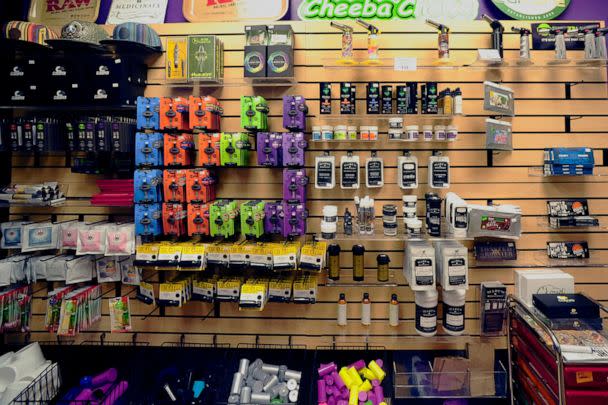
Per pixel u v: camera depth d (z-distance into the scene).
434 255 2.45
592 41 2.56
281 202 2.58
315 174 2.62
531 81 2.74
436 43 2.75
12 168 2.87
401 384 2.36
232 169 2.79
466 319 2.75
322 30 2.76
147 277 2.77
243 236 2.76
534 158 2.74
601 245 2.75
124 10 3.02
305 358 2.69
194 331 2.83
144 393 2.51
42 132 2.56
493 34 2.66
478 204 2.74
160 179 2.53
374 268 2.77
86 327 2.62
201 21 2.95
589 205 2.74
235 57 2.80
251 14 2.92
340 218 2.75
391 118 2.53
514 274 2.70
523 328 2.31
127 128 2.58
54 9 3.05
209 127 2.54
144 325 2.84
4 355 2.54
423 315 2.50
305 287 2.49
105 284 2.85
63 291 2.62
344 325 2.73
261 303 2.39
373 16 2.88
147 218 2.48
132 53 2.77
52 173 2.86
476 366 2.45
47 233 2.68
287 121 2.50
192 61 2.59
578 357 1.91
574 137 2.73
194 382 2.45
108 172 2.75
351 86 2.60
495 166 2.74
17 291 2.63
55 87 2.61
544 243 2.75
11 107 2.62
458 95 2.56
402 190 2.73
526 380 2.28
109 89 2.59
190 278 2.63
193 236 2.77
